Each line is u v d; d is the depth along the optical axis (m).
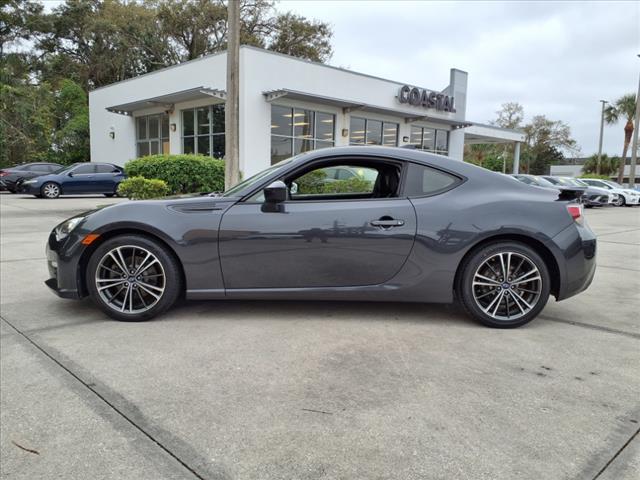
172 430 2.07
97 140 22.62
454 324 3.58
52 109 26.89
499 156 53.66
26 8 30.42
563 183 20.95
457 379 2.60
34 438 2.00
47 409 2.24
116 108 18.80
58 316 3.65
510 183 3.59
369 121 19.17
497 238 3.46
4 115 24.61
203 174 10.53
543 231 3.38
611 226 12.22
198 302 4.05
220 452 1.91
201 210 3.45
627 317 3.85
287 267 3.42
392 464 1.84
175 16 31.00
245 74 14.67
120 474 1.78
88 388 2.45
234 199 3.49
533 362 2.86
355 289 3.46
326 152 3.62
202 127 16.83
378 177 3.86
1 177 18.19
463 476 1.77
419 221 3.40
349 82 17.75
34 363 2.76
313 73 16.58
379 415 2.21
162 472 1.79
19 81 27.14
